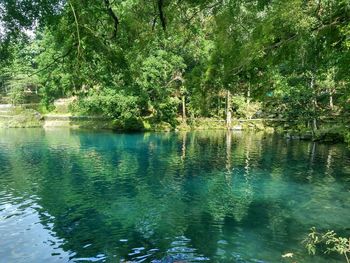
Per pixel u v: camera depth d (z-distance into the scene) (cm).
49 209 1289
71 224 1141
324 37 927
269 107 4403
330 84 3247
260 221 1173
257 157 2394
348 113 3425
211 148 2817
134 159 2319
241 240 1020
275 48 893
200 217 1212
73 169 1991
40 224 1138
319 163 2170
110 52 705
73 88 766
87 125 4462
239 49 967
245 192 1529
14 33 573
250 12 1000
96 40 662
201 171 1953
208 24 1152
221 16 995
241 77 1017
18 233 1062
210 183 1688
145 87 3866
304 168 2025
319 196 1468
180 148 2811
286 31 855
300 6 806
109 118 4469
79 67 664
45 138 3406
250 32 995
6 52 593
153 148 2814
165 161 2250
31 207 1311
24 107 5072
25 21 570
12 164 2119
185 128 4306
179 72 4225
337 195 1483
